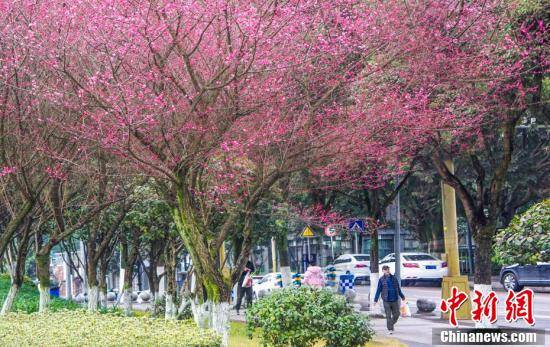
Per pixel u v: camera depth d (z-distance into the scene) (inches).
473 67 660.1
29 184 673.0
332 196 1055.0
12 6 575.8
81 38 565.3
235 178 648.4
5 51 595.5
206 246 551.5
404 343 730.8
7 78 595.5
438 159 745.6
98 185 786.2
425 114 613.9
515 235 484.1
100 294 1136.2
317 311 548.7
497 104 703.7
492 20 666.2
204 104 543.5
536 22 668.7
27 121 660.1
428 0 622.2
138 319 495.2
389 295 823.1
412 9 629.6
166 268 1019.9
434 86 631.8
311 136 580.4
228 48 518.9
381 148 652.1
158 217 887.1
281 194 818.8
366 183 813.2
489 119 740.7
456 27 651.5
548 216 480.7
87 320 491.8
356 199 1228.5
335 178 753.6
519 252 486.0
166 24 510.0
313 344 560.4
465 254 2349.9
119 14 518.6
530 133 1488.7
